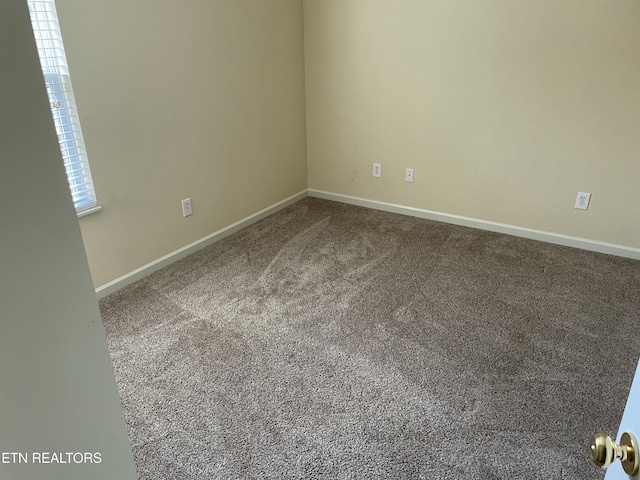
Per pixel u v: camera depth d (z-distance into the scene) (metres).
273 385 1.91
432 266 2.88
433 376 1.95
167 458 1.59
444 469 1.53
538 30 2.79
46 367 0.63
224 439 1.66
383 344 2.16
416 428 1.69
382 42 3.32
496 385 1.89
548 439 1.64
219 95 3.02
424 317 2.36
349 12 3.37
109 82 2.36
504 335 2.21
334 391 1.87
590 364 2.01
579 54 2.72
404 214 3.73
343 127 3.76
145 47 2.49
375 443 1.64
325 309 2.44
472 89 3.11
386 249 3.12
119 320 2.36
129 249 2.69
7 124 0.53
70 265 0.64
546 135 2.98
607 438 0.65
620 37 2.58
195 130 2.92
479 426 1.70
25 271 0.58
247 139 3.34
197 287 2.68
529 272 2.79
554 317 2.34
